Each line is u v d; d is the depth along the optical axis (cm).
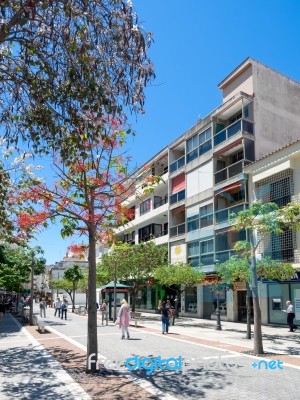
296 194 2180
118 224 1101
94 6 689
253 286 1310
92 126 762
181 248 3325
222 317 2894
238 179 2616
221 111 2928
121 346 1459
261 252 2281
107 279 3803
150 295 4144
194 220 3161
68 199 1005
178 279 2500
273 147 2748
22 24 654
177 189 3522
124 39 700
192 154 3291
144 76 738
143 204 4288
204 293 3120
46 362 1113
